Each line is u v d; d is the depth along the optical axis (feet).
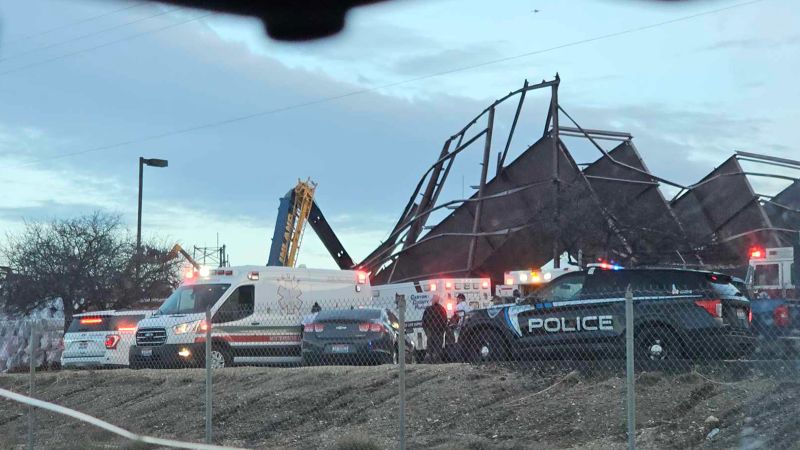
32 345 62.90
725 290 68.13
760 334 70.74
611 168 221.66
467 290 129.18
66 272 158.81
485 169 215.72
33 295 158.51
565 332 70.69
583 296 70.79
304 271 105.81
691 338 66.03
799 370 59.98
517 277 126.31
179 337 95.71
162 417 69.77
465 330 76.59
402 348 48.49
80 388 81.66
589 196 206.69
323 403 66.85
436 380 66.90
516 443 53.16
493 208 217.56
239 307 99.66
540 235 208.13
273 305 101.30
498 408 59.67
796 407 52.26
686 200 226.38
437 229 227.40
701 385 57.16
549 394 60.75
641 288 69.67
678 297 67.10
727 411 53.16
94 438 67.21
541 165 213.05
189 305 100.22
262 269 101.76
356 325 86.22
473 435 56.08
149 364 96.78
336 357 85.71
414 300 130.00
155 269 167.63
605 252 205.87
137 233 163.53
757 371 61.05
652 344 66.95
